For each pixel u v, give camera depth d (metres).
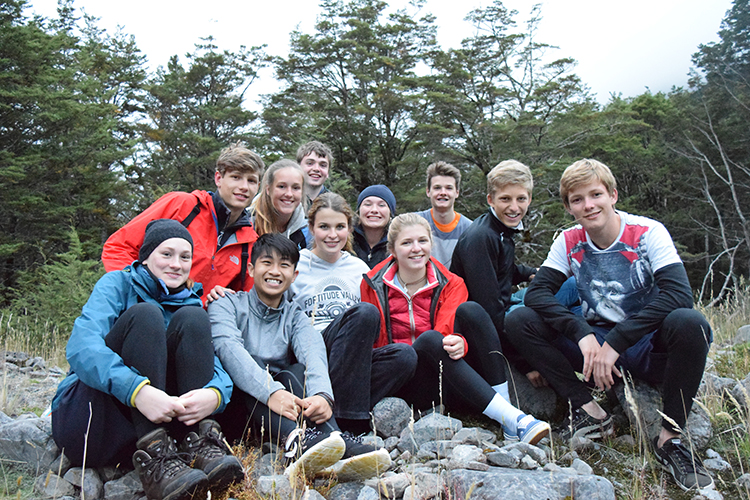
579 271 3.07
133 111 31.84
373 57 32.41
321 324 3.18
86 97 18.25
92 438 2.23
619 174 26.91
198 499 2.06
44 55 15.50
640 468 2.53
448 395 3.04
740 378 3.57
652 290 2.88
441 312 3.10
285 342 2.79
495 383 2.91
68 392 2.30
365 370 2.70
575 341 2.82
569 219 21.72
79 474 2.31
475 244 3.30
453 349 2.77
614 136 25.34
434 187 4.80
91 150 16.73
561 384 2.89
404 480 2.18
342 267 3.50
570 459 2.59
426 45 33.53
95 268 14.21
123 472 2.38
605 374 2.67
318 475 2.25
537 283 3.06
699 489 2.32
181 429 2.36
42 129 15.74
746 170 22.75
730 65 25.53
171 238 2.53
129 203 21.17
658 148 26.45
